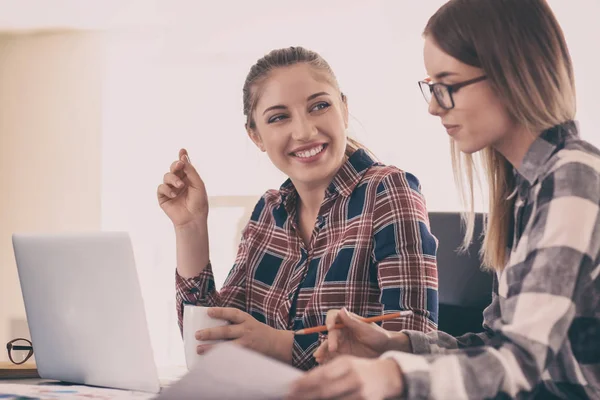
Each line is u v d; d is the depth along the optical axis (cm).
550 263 84
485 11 97
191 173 166
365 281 153
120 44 520
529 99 96
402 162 440
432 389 75
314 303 154
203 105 503
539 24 97
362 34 457
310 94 158
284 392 72
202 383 72
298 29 475
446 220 180
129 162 515
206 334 126
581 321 90
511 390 78
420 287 145
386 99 447
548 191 89
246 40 492
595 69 377
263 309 166
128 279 121
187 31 499
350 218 157
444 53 99
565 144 95
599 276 88
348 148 170
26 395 114
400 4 445
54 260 129
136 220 512
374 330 112
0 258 532
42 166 530
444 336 117
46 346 135
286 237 169
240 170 493
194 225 165
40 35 534
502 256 112
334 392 72
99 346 126
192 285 165
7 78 541
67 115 528
